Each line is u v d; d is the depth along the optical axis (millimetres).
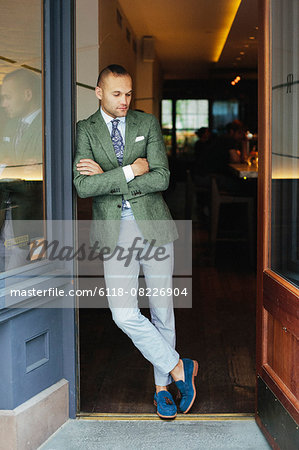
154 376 3053
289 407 2232
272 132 2525
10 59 2461
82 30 4805
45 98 2582
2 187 2459
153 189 2600
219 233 7219
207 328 4172
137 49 9523
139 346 2758
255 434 2635
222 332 4086
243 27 7809
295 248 2279
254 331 4105
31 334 2502
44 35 2559
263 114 2557
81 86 4828
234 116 14758
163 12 7680
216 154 7715
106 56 5426
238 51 10023
